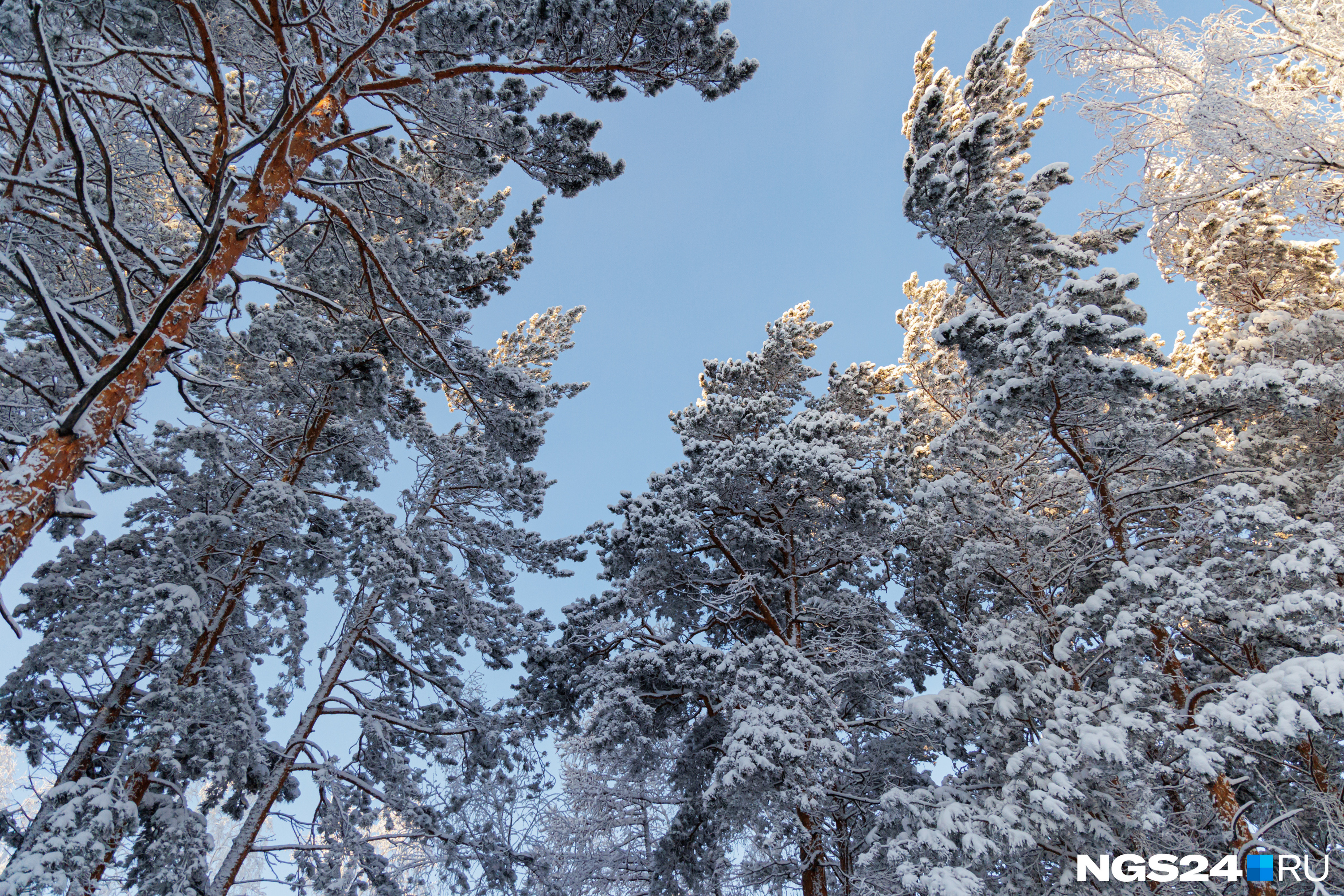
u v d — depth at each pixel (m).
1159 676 9.85
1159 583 9.48
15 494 5.05
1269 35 9.98
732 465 12.80
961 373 16.17
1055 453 12.20
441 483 15.55
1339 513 10.20
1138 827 8.98
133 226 9.12
